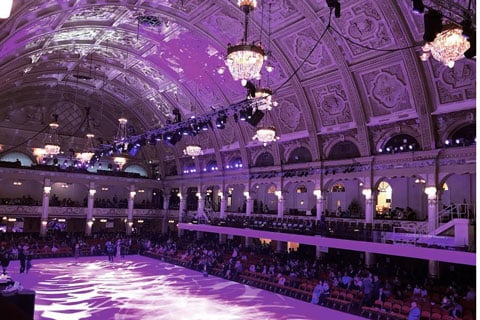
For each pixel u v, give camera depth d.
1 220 36.91
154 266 28.84
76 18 21.28
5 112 35.69
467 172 19.05
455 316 14.22
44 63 29.14
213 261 27.12
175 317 16.02
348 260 24.58
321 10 19.55
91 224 38.03
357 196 28.61
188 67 27.67
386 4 17.64
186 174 39.00
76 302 17.64
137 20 23.09
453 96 19.31
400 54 19.27
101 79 33.50
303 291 20.08
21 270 23.95
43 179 35.34
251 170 31.19
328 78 22.98
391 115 21.84
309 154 27.69
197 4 21.48
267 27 21.98
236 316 16.50
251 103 20.11
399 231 21.48
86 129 40.06
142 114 38.22
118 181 39.72
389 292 17.61
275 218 28.20
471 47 9.05
